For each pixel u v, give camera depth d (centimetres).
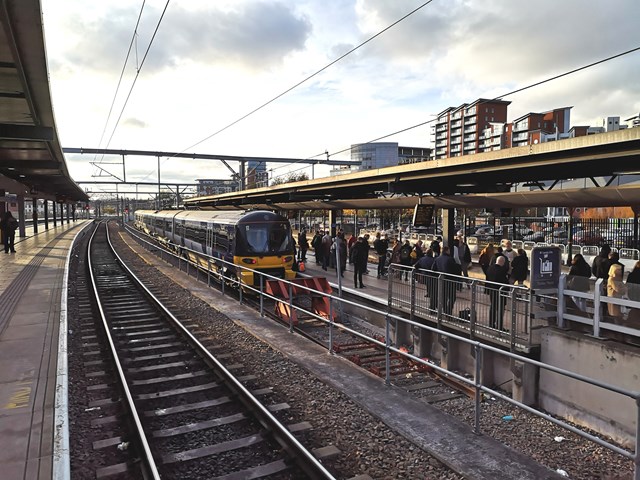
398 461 521
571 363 888
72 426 627
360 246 1616
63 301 1251
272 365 870
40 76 1196
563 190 1328
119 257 2988
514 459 510
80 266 2517
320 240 2231
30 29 923
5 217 2470
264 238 1770
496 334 1020
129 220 10269
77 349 995
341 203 2331
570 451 660
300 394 725
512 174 1466
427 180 1681
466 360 1104
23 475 441
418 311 1264
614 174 1380
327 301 1459
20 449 489
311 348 956
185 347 1011
